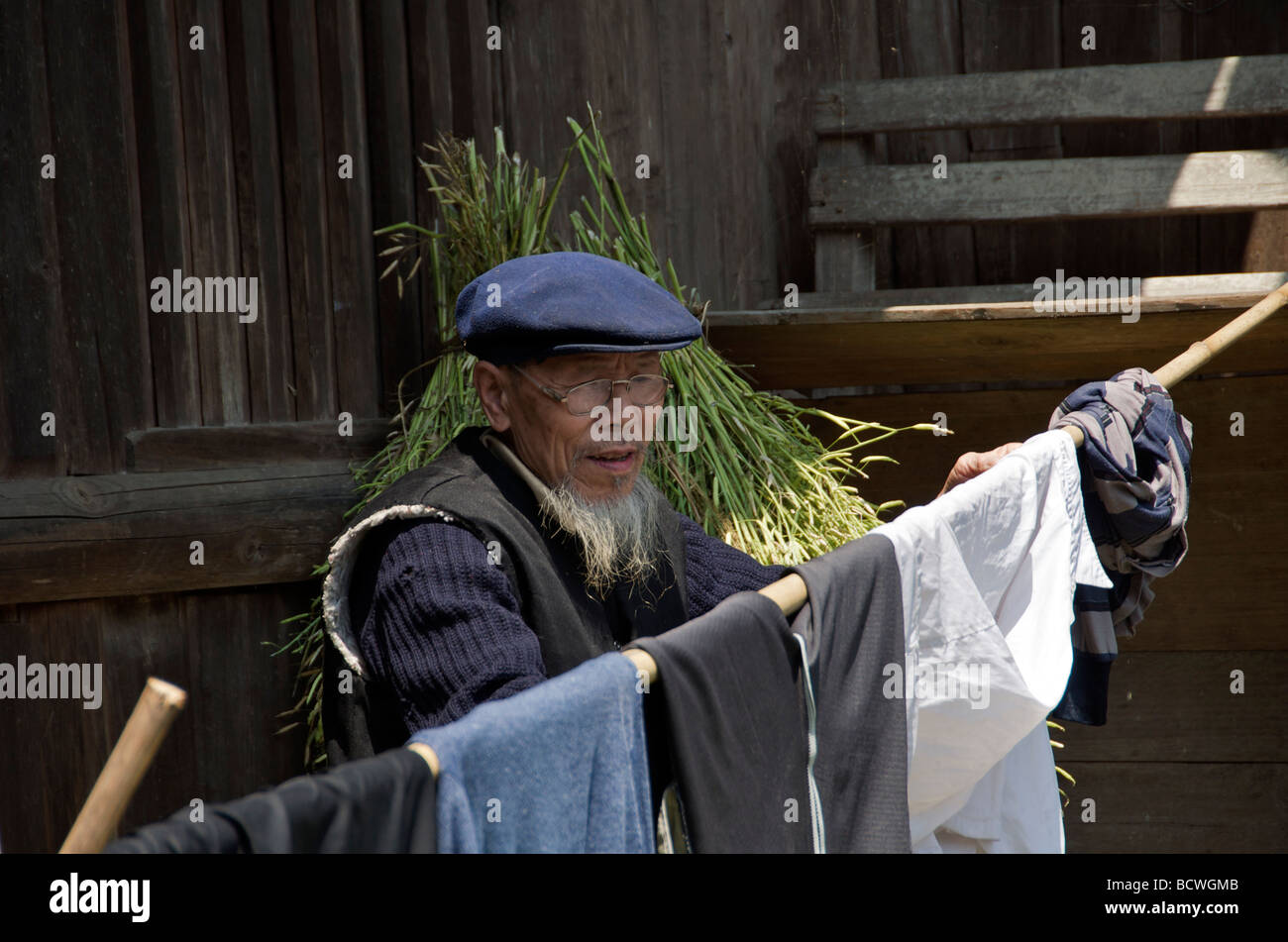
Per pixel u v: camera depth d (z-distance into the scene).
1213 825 3.05
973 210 2.82
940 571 1.46
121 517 2.06
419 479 1.47
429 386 2.40
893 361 2.76
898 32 2.97
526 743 0.95
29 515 1.95
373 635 1.38
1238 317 2.21
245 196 2.29
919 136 3.01
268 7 2.33
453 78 2.60
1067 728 3.12
